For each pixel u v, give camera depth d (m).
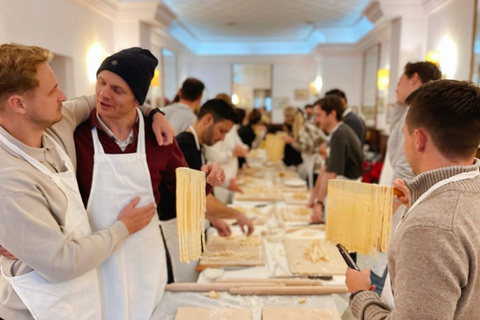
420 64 1.81
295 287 1.32
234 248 1.81
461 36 3.76
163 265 1.29
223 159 3.13
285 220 2.30
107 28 5.14
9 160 0.86
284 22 7.49
